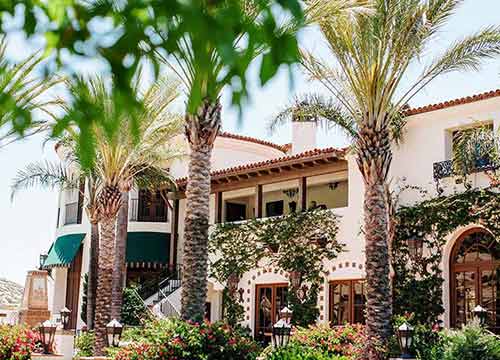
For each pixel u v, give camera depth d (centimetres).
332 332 2292
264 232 3177
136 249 3797
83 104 247
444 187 2655
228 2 223
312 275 2970
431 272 2605
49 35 231
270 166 3250
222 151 4050
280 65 223
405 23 1997
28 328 2116
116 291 3222
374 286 2055
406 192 2762
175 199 3819
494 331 2436
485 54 2114
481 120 2608
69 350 2291
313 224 3019
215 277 3331
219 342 1698
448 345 1752
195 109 249
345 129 2475
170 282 3538
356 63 2048
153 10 223
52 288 4222
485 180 2552
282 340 1816
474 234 2555
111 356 1894
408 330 1802
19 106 261
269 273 3156
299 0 225
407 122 2798
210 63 231
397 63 2039
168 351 1662
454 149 2573
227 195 3822
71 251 3962
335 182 3447
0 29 236
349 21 2000
